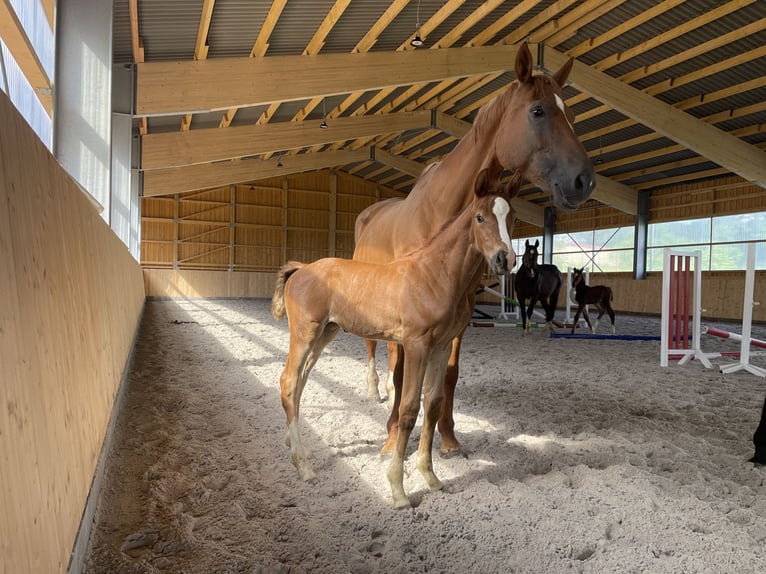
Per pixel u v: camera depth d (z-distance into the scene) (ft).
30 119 18.84
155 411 12.74
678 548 6.68
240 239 71.72
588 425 12.16
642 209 57.77
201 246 69.87
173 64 25.53
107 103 15.17
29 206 4.79
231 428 11.57
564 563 6.35
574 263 68.23
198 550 6.44
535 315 51.83
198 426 11.66
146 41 25.09
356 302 8.38
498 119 9.55
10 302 3.93
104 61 15.16
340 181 77.92
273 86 27.45
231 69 26.45
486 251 7.39
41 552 3.96
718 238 50.88
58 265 5.96
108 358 10.62
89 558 6.17
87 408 7.08
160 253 67.92
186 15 22.88
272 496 8.13
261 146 43.11
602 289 33.37
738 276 48.67
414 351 7.79
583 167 8.85
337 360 21.27
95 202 11.65
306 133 44.83
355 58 29.45
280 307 9.66
